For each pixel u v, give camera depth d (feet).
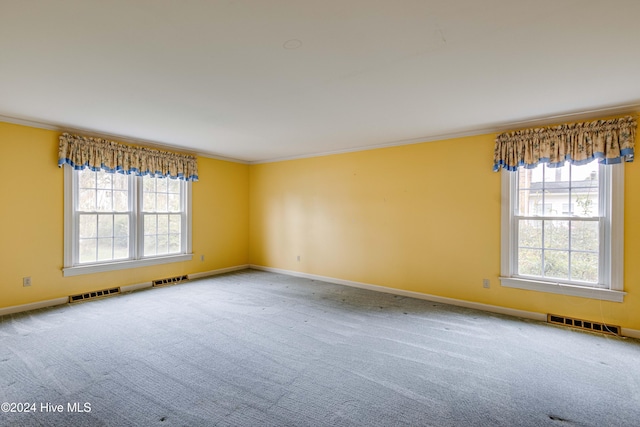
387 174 15.37
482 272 12.85
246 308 12.86
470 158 13.10
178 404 6.61
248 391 7.11
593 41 6.24
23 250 12.10
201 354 8.85
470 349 9.28
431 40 6.23
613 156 10.16
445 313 12.37
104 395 6.88
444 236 13.73
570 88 8.64
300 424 6.05
